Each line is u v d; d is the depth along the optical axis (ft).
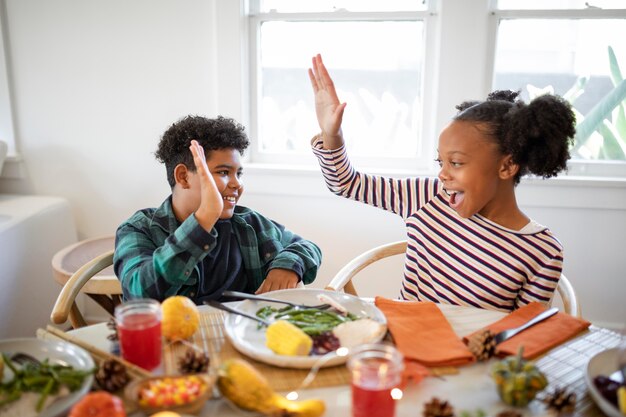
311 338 3.04
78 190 7.48
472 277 4.09
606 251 6.79
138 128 7.17
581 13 6.36
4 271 6.17
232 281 4.46
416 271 4.42
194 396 2.40
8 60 7.11
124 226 4.33
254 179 7.02
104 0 6.82
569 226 6.76
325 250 7.22
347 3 6.72
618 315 6.95
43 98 7.22
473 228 4.19
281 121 7.19
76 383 2.51
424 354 2.89
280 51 6.95
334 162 4.53
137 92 7.06
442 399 2.58
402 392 2.63
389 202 4.72
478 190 3.93
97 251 6.34
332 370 2.79
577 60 6.56
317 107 4.41
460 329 3.33
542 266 3.99
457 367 2.88
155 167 7.27
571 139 3.94
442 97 6.56
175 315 3.03
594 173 6.73
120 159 7.30
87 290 5.31
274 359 2.76
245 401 2.39
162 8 6.76
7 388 2.51
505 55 6.63
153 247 4.19
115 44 6.94
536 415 2.45
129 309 2.80
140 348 2.74
